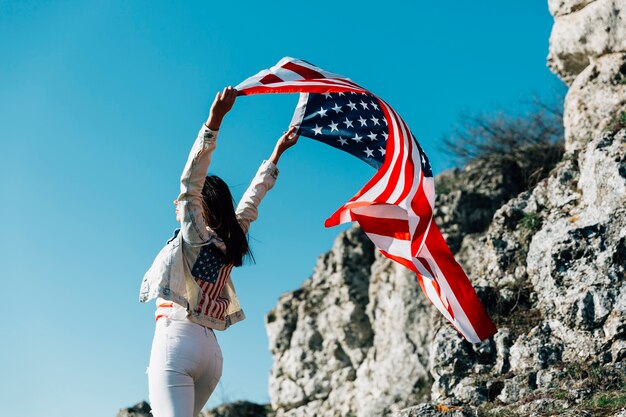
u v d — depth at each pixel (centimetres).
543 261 989
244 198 488
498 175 1466
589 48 1172
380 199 591
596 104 1130
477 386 895
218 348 428
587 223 951
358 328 1489
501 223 1088
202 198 443
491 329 582
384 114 600
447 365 939
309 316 1561
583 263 933
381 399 1345
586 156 1027
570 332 905
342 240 1562
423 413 815
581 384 831
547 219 1042
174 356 407
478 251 1093
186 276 424
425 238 593
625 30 1130
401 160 593
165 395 404
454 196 1452
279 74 509
